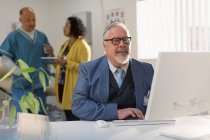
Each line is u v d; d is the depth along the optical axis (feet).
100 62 5.83
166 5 11.50
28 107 3.68
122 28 5.62
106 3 13.71
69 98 10.27
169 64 4.03
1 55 9.02
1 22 15.03
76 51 10.14
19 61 3.79
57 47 16.58
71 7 15.61
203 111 4.50
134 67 5.74
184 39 11.08
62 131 4.42
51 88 11.59
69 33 10.52
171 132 4.03
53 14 16.69
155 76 4.03
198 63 4.22
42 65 9.78
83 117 5.37
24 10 9.59
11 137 4.04
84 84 5.66
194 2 10.75
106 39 5.63
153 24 11.98
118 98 5.61
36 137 3.85
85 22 14.47
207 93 4.44
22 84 6.35
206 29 10.52
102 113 5.21
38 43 9.79
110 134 4.21
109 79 5.64
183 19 11.06
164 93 4.14
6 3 15.16
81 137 4.09
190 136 3.83
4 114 4.11
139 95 5.58
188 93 4.29
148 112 4.22
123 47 5.53
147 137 4.01
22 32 9.51
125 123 4.74
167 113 4.29
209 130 4.15
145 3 12.16
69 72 10.18
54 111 12.95
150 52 12.16
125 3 12.84
